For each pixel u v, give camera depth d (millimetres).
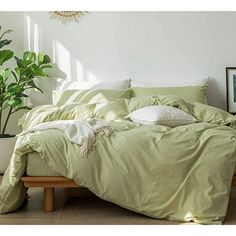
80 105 3848
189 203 2635
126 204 2699
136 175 2703
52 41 4699
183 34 4633
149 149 2748
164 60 4648
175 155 2711
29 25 4715
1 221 2662
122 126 3111
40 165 2816
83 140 2766
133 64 4664
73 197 3324
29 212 2873
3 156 4191
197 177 2676
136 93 4320
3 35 4684
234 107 4609
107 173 2711
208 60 4633
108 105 3857
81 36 4676
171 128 3074
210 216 2580
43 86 4715
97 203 3115
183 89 4293
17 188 2840
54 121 3297
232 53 4625
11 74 4766
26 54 4375
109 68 4676
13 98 4230
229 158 2707
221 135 2781
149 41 4648
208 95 4645
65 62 4695
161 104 3766
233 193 3371
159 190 2680
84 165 2721
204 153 2723
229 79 4613
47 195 2889
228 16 4605
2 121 4754
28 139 2838
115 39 4656
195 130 2877
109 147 2775
